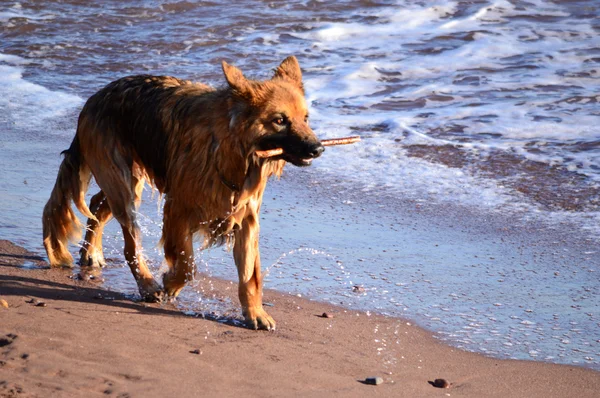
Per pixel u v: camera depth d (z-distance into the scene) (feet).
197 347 22.94
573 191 40.14
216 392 19.62
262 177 25.71
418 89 58.70
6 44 72.28
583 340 25.59
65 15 81.76
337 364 22.63
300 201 39.93
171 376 20.34
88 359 20.99
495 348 24.86
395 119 52.16
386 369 22.58
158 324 24.90
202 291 29.27
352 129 50.88
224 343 23.57
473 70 62.64
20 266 30.42
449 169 43.91
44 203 37.96
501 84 59.06
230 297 28.71
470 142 47.83
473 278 30.81
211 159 25.54
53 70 65.16
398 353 24.06
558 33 71.05
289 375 21.33
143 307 26.96
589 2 79.77
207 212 26.45
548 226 36.24
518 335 25.90
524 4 79.56
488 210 38.34
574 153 45.37
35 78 62.95
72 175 30.27
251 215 26.37
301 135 24.67
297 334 25.16
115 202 29.07
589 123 50.29
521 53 66.28
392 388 21.13
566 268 31.78
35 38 74.23
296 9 80.84
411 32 72.95
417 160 45.44
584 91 56.70
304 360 22.70
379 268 31.65
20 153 46.14
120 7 84.43
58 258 30.58
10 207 37.22
